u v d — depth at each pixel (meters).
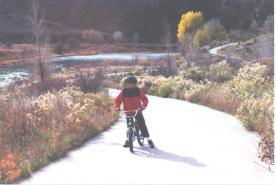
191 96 24.16
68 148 11.59
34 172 9.48
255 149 11.42
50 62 31.55
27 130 12.03
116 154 11.06
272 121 11.60
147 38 133.25
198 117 17.70
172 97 26.98
